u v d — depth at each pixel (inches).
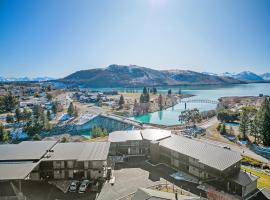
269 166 2650.1
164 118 7253.9
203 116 6186.0
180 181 2218.3
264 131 3700.8
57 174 2229.3
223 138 4087.1
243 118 4082.2
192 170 2340.1
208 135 4306.1
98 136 4375.0
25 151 2304.4
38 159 2113.7
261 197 1953.7
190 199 1547.7
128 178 2279.8
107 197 1934.1
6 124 5634.8
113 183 2165.4
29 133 4734.3
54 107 6742.1
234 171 2167.8
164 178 2283.5
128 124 5556.1
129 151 2871.6
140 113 7623.0
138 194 1644.9
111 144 2856.8
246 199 1910.7
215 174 2133.4
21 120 5866.1
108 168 2425.0
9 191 1791.3
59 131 5290.4
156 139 2773.1
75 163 2223.2
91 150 2421.3
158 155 2669.8
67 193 1985.7
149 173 2394.2
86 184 2082.9
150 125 5388.8
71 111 6584.6
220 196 1940.2
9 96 7583.7
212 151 2365.9
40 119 5255.9
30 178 2187.5
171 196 1589.6
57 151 2384.4
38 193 1974.7
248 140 3976.4
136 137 2928.2
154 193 1621.6
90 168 2220.7
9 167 1915.6
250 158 2893.7
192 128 4874.5
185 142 2645.2
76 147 2513.5
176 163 2517.2
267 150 3417.8
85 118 6314.0
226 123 5531.5
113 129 5831.7
